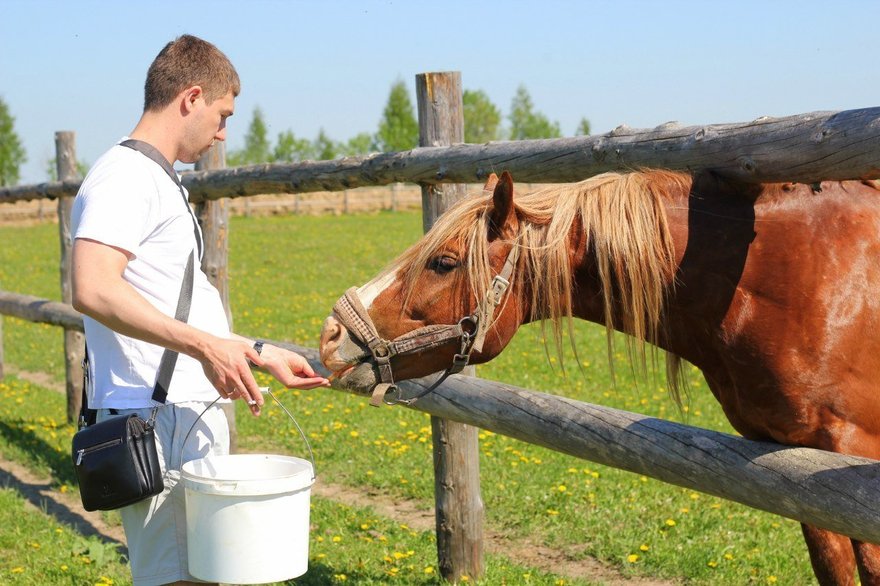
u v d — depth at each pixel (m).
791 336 2.28
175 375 2.49
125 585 4.02
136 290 2.40
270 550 2.39
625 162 2.79
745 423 2.49
